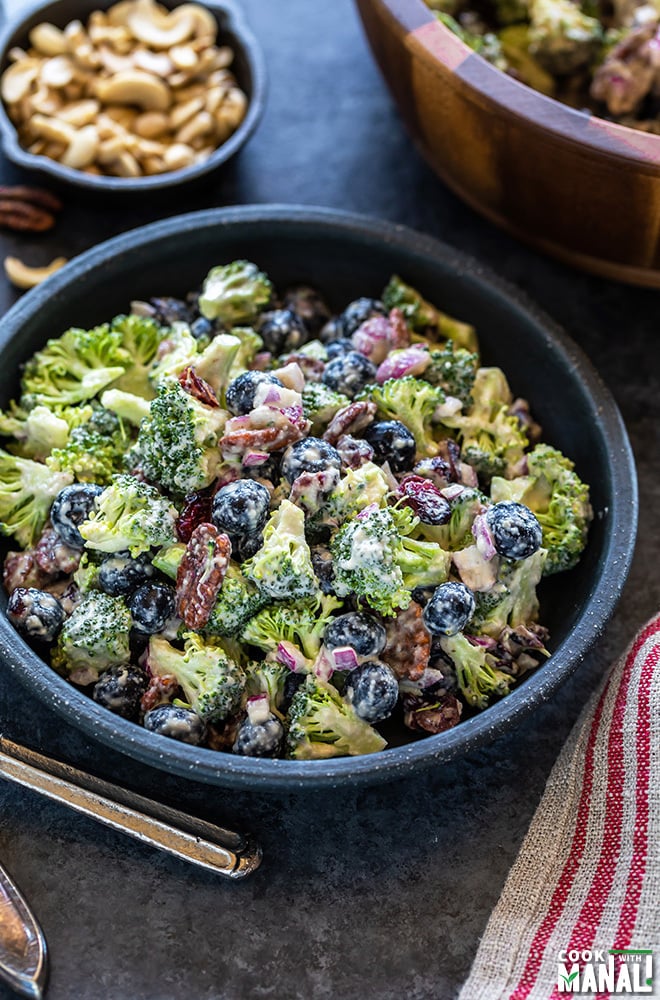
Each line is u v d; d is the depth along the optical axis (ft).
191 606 1.53
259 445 1.57
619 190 1.74
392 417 1.67
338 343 1.76
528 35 2.08
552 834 1.59
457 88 1.76
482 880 1.59
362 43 2.25
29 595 1.57
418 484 1.61
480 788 1.65
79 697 1.49
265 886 1.58
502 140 1.78
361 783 1.45
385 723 1.60
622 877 1.52
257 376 1.60
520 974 1.49
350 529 1.53
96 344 1.72
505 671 1.62
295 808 1.63
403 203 2.09
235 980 1.54
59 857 1.59
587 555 1.67
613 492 1.65
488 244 2.06
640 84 1.95
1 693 1.68
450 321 1.83
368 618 1.53
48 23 2.08
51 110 2.02
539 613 1.69
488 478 1.74
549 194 1.82
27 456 1.71
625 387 1.95
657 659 1.61
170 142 2.06
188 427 1.57
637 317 2.00
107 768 1.64
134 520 1.54
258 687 1.56
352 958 1.55
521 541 1.56
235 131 2.06
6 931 1.52
